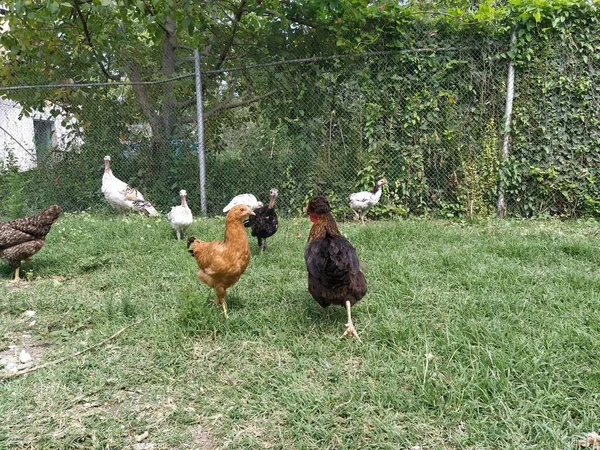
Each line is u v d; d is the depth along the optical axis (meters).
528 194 5.12
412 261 3.32
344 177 5.38
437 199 5.28
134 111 5.79
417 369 1.88
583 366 1.87
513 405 1.67
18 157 6.38
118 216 5.38
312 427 1.61
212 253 2.34
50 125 6.20
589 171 4.98
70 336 2.38
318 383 1.87
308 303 2.65
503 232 4.20
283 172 5.43
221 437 1.60
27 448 1.55
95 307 2.67
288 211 5.46
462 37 5.01
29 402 1.78
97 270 3.40
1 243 3.11
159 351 2.12
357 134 5.28
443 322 2.36
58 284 3.06
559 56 4.88
